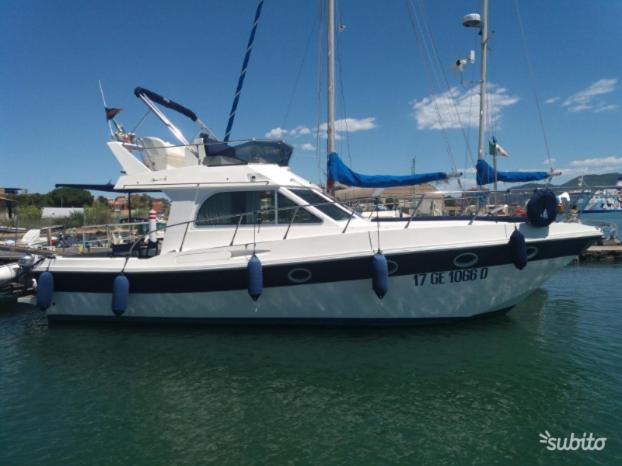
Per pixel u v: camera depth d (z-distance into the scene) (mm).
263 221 6977
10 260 10469
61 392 5254
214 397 5066
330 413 4676
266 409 4781
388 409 4742
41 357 6262
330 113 9047
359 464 3826
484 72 12703
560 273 14086
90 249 10852
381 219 8281
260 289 6285
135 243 7355
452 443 4125
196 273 6668
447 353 6066
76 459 3980
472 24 12625
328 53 9000
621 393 4996
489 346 6285
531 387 5176
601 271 14453
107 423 4562
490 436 4230
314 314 6668
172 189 7273
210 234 7078
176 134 8430
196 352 6258
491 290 6594
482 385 5242
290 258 6406
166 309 7020
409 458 3906
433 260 6281
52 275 7227
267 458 3926
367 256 6199
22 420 4648
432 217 8375
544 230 6422
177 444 4164
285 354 6109
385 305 6523
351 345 6316
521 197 7789
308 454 3975
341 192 8977
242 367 5797
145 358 6137
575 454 3930
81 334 7031
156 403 4953
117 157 7906
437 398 4957
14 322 8219
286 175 7453
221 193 7156
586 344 6531
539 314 8320
